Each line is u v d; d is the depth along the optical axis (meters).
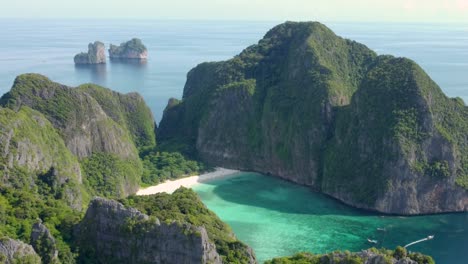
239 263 118.06
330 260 106.19
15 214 126.00
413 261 102.00
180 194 152.25
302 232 173.88
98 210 120.56
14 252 102.12
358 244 165.12
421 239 170.25
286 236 170.00
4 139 156.00
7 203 131.88
